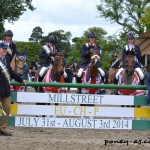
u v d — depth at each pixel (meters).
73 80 24.14
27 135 12.34
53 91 13.88
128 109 13.12
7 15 45.00
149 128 13.16
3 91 11.96
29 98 12.95
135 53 15.95
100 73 15.28
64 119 12.95
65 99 12.97
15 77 12.65
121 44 57.09
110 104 13.09
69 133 13.02
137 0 61.53
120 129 13.34
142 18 47.31
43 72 15.12
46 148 10.19
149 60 43.12
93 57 14.96
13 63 16.09
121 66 16.64
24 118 12.90
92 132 13.32
